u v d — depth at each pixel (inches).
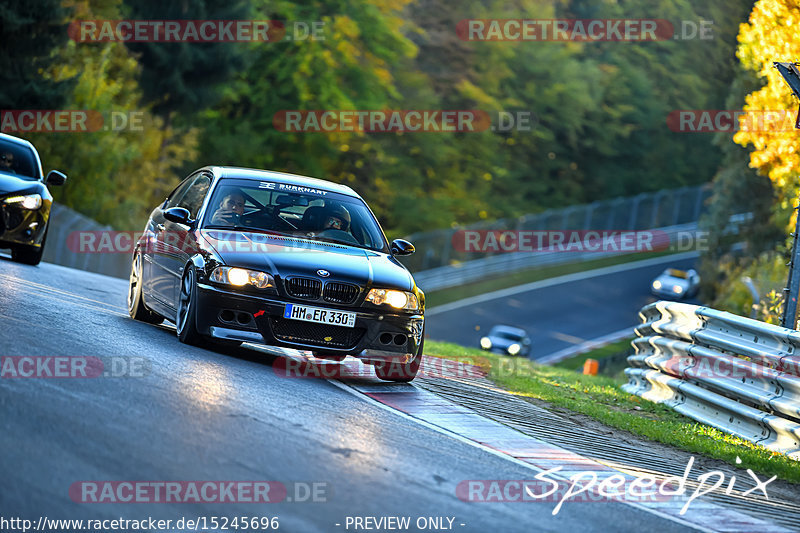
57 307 1418.6
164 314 1397.6
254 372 1173.1
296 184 1446.9
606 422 1357.0
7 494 609.6
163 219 1503.4
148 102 6097.4
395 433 965.8
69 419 784.3
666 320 1640.0
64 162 4739.2
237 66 6240.2
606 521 775.1
